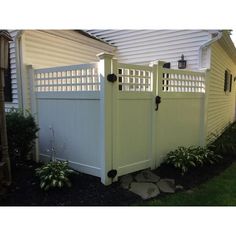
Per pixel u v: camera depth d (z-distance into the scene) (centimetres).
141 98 404
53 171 356
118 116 374
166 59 663
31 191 333
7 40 341
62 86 425
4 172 340
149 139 430
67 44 574
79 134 405
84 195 327
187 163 433
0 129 342
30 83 473
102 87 351
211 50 579
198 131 561
